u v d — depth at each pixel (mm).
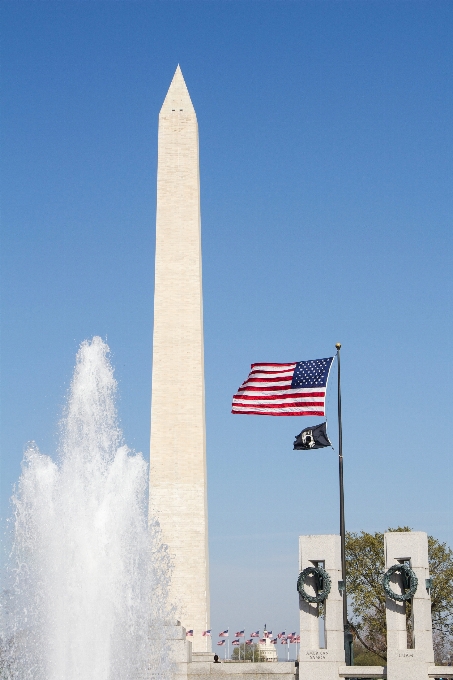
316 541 40594
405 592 38625
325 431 44969
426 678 37281
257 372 46469
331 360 46156
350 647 41188
